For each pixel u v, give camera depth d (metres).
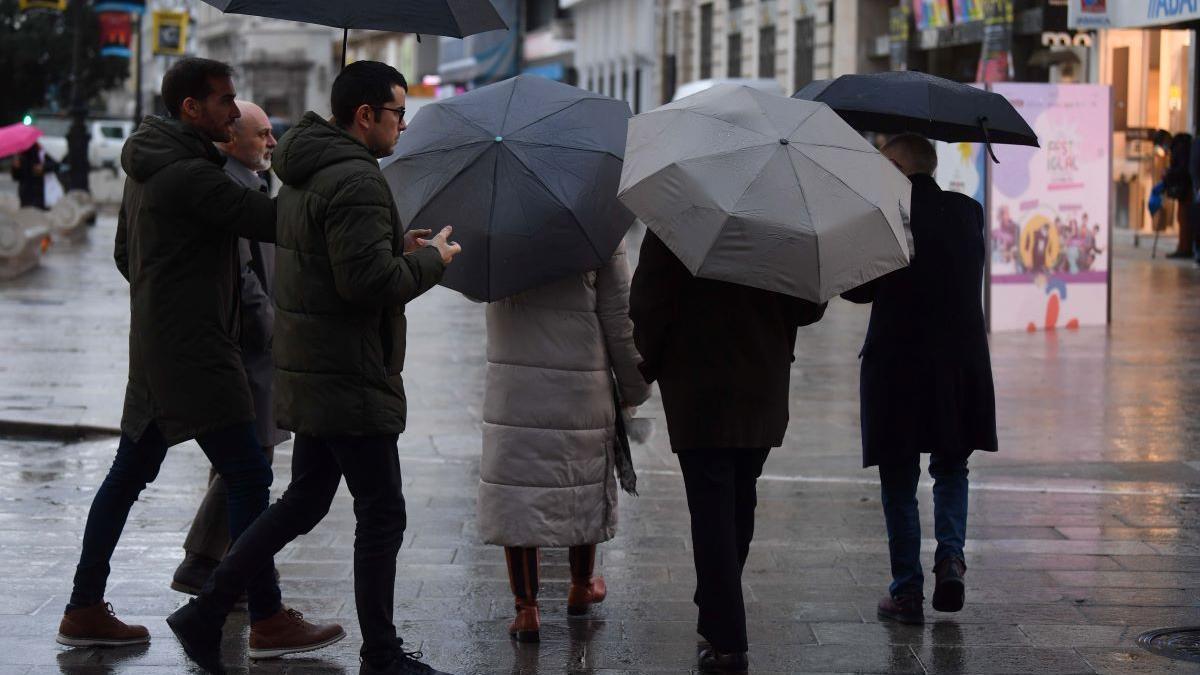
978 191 16.25
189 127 5.31
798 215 4.82
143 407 5.47
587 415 5.77
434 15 5.18
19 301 18.86
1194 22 18.16
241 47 102.75
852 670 5.45
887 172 5.20
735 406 5.27
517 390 5.73
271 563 5.52
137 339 5.40
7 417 10.59
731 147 4.96
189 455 9.68
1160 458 9.59
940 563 5.89
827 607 6.25
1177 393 12.15
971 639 5.82
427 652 5.62
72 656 5.52
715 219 4.82
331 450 5.09
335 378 4.95
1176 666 5.51
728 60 49.50
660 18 55.72
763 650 5.67
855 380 13.19
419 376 13.41
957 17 33.84
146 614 6.07
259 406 6.13
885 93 5.98
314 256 4.92
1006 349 14.83
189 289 5.30
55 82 70.75
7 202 24.22
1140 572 6.83
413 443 10.22
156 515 7.95
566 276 5.48
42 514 7.97
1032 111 16.28
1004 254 16.34
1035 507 8.16
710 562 5.32
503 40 73.25
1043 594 6.46
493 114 5.59
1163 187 25.77
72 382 12.45
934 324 5.91
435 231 5.48
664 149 5.07
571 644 5.73
